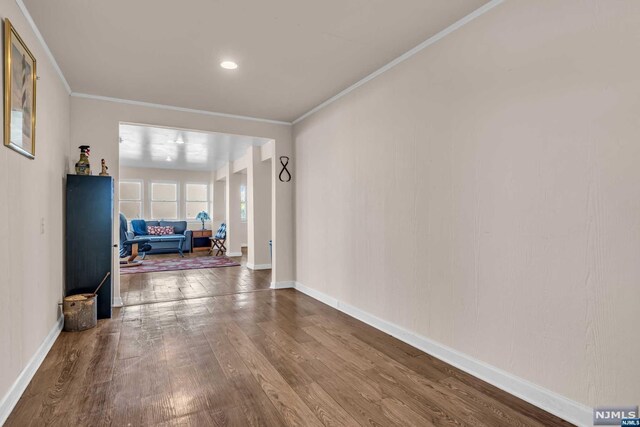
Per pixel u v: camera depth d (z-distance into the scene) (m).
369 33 2.54
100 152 3.80
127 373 2.33
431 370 2.39
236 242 8.71
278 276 4.94
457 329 2.43
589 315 1.73
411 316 2.84
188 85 3.50
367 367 2.44
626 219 1.60
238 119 4.61
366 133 3.36
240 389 2.13
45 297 2.62
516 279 2.05
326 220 4.09
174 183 10.27
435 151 2.59
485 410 1.91
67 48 2.71
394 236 3.01
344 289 3.76
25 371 2.13
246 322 3.43
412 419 1.83
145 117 4.03
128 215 9.70
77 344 2.83
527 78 1.98
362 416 1.86
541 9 1.92
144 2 2.14
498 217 2.14
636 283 1.57
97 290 3.47
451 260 2.46
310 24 2.41
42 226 2.54
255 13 2.27
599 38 1.68
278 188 4.90
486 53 2.21
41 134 2.53
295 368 2.43
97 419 1.81
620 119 1.62
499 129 2.14
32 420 1.79
